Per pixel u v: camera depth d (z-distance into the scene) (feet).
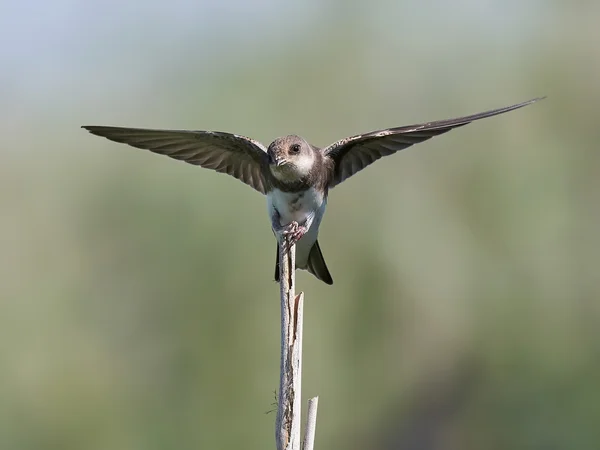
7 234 53.42
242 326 52.06
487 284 59.62
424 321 58.75
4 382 49.24
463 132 60.85
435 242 59.06
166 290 52.34
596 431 57.62
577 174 60.44
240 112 57.82
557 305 59.62
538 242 59.47
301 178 28.84
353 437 58.34
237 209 52.75
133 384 51.62
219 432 51.06
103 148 54.85
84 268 53.16
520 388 59.77
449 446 60.08
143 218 52.90
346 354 57.57
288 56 60.08
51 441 49.34
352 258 57.98
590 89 61.26
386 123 60.80
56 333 51.11
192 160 31.04
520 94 62.18
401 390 59.31
